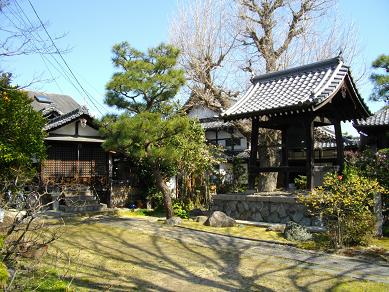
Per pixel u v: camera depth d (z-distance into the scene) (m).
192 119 14.67
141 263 6.86
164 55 11.77
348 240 8.01
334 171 10.68
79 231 10.23
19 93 10.16
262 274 6.14
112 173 17.84
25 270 5.43
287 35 16.58
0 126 9.82
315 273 6.14
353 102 11.18
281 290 5.36
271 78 12.52
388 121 15.55
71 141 16.56
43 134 11.07
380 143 16.45
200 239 9.00
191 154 14.16
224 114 11.50
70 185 15.93
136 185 17.61
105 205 16.16
